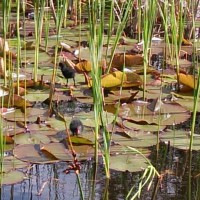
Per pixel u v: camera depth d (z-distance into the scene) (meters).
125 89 4.45
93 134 3.55
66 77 4.47
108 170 3.07
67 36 6.17
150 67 5.11
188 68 5.16
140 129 3.67
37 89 4.40
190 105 4.15
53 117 3.83
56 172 3.14
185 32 6.49
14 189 2.94
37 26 4.49
